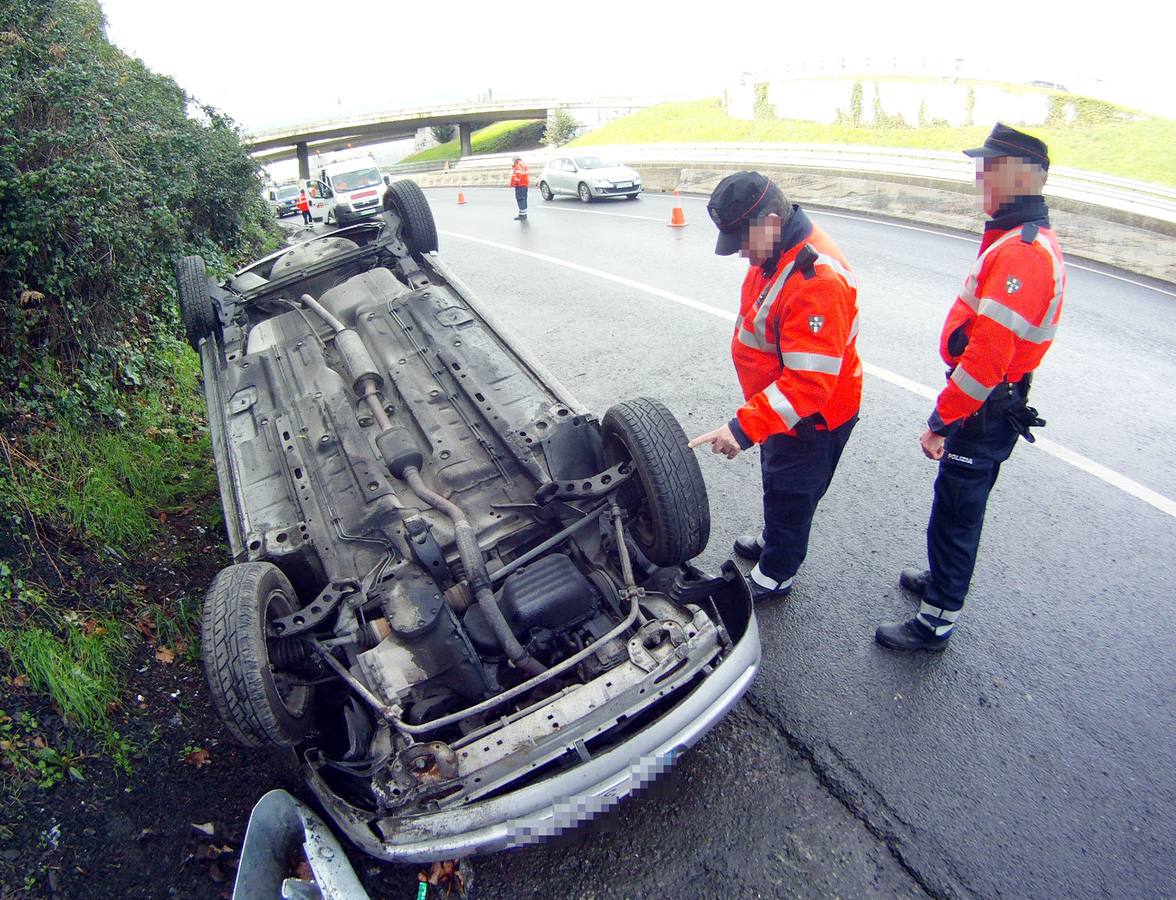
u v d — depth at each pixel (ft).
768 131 80.12
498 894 9.12
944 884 8.84
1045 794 9.77
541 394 13.30
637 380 21.81
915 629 11.93
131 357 19.99
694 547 11.08
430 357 14.30
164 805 10.32
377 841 8.12
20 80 17.24
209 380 15.19
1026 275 9.13
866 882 8.92
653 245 38.73
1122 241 30.91
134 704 11.59
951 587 11.34
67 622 12.07
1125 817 9.45
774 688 11.58
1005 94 60.44
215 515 16.24
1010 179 9.34
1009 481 16.08
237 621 9.00
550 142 151.84
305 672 10.41
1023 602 12.87
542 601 10.11
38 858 9.33
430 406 13.17
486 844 8.06
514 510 11.50
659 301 28.60
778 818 9.71
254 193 43.65
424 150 238.68
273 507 11.96
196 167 31.86
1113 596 12.87
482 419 12.89
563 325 26.84
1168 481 15.79
